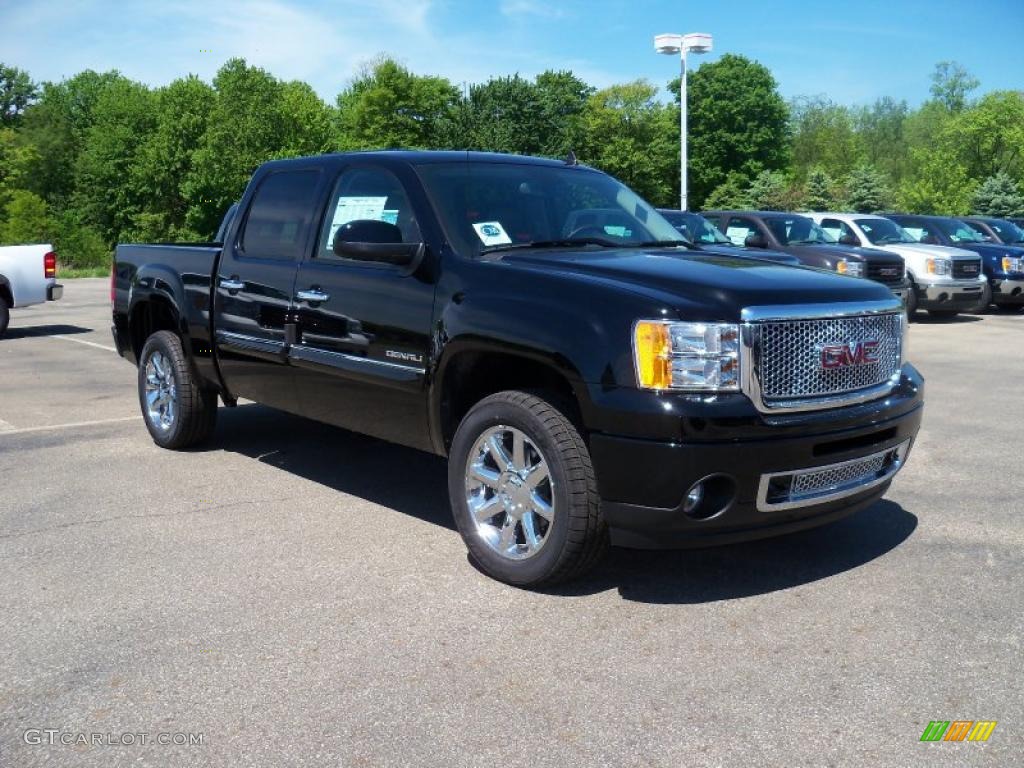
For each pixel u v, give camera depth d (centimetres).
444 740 300
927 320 1719
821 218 1756
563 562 403
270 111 7356
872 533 498
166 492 579
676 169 7800
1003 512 533
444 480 610
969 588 422
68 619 393
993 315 1828
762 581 432
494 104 6644
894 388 436
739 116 7738
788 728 306
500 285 432
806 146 9056
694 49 2575
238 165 7231
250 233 600
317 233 544
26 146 7419
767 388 384
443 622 389
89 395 934
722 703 322
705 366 376
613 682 338
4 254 1488
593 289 402
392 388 482
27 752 295
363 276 498
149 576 440
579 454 394
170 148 7388
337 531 505
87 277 3553
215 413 676
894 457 443
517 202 508
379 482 604
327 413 543
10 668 351
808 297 400
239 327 592
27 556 467
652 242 524
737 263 450
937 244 1853
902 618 390
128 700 327
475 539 437
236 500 562
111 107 7719
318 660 355
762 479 380
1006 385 968
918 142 8950
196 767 287
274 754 293
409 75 7006
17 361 1193
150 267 688
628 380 379
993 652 359
